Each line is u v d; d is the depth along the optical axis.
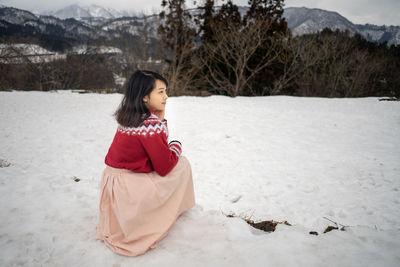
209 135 8.35
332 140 7.91
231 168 5.81
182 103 15.42
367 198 4.16
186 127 9.47
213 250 1.90
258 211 3.96
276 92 22.56
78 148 7.16
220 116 11.52
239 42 20.25
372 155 6.41
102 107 14.27
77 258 1.88
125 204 1.77
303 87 27.41
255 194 4.57
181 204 2.18
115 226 1.91
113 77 37.34
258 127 9.55
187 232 2.11
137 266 1.76
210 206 4.10
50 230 2.27
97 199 2.95
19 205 2.77
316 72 28.17
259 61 21.72
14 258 1.93
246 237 2.08
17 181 3.54
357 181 4.88
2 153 6.45
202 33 23.53
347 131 8.94
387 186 4.59
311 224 3.54
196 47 23.00
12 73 32.16
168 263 1.77
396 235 1.98
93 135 8.51
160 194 1.83
